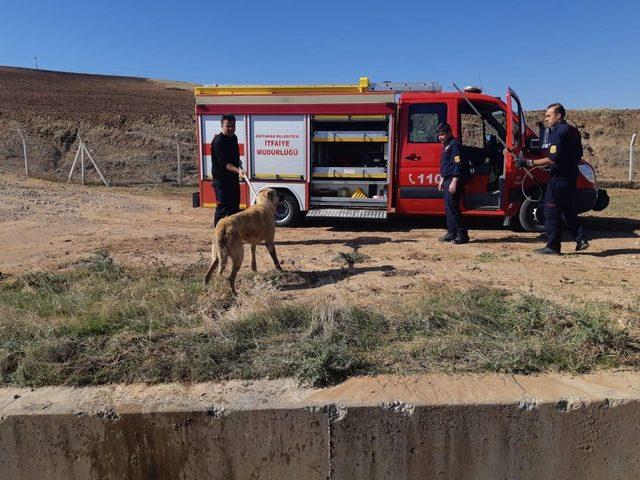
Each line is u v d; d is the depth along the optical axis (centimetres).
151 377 368
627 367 375
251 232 553
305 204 946
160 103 4353
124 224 1029
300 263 672
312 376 358
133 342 406
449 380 361
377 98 885
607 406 337
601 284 566
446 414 336
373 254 736
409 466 344
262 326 435
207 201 973
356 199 935
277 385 359
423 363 380
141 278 566
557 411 337
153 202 1434
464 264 663
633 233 891
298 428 337
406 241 838
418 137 898
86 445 341
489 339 407
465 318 443
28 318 444
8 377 371
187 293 512
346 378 366
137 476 346
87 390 357
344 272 619
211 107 941
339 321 432
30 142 2900
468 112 895
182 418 336
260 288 543
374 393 346
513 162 859
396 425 337
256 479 345
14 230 926
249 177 951
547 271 626
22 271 626
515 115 883
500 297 508
